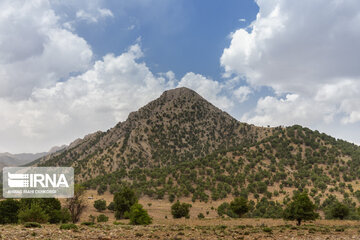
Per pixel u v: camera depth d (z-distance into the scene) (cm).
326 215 12319
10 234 2062
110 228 3309
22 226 2798
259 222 6912
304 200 5662
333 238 2655
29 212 4012
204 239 2459
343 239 2586
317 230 3809
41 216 4056
